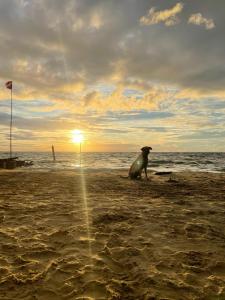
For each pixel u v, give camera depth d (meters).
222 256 3.95
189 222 5.61
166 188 10.53
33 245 4.32
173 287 3.09
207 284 3.16
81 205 7.18
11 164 26.02
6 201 7.71
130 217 5.97
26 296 2.92
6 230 5.07
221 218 5.96
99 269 3.52
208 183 12.16
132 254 3.99
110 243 4.42
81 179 13.41
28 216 6.05
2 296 2.91
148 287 3.09
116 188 10.45
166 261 3.76
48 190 9.84
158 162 37.22
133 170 13.53
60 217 5.98
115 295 2.92
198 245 4.37
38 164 35.47
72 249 4.18
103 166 30.39
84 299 2.85
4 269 3.51
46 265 3.64
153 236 4.77
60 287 3.09
